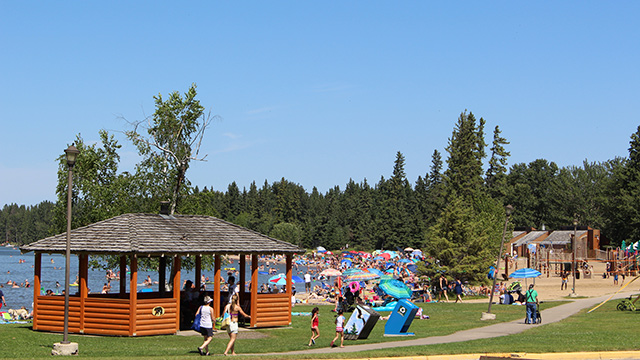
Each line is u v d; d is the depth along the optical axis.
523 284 55.66
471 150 96.44
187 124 43.44
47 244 22.16
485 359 16.02
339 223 182.50
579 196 119.31
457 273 47.16
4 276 84.69
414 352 16.98
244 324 25.44
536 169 137.38
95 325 21.61
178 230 23.84
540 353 16.94
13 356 16.58
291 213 183.00
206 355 17.14
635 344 18.30
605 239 88.25
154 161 42.78
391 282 33.16
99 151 43.59
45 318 22.28
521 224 126.31
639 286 52.34
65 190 42.47
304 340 21.39
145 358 16.14
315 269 113.00
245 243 24.62
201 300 27.05
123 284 27.39
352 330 21.36
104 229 22.89
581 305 35.31
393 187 165.25
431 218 99.25
